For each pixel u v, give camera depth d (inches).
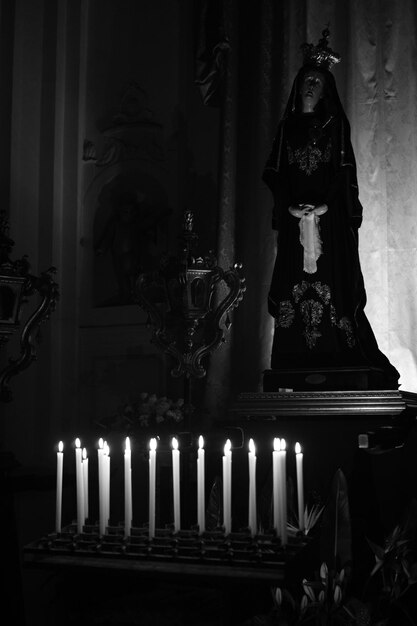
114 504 221.0
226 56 262.1
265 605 163.5
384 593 163.5
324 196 206.1
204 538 139.5
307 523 171.8
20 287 214.2
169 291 219.8
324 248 206.7
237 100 260.1
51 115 285.1
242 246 255.9
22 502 254.7
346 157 206.5
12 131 272.1
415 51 238.5
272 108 254.4
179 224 273.9
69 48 293.3
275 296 211.0
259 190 252.5
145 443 211.0
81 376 281.7
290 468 195.0
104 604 148.1
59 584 156.0
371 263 237.3
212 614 141.8
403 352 230.5
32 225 278.5
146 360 271.6
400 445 192.7
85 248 286.8
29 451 271.1
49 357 278.1
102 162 287.9
